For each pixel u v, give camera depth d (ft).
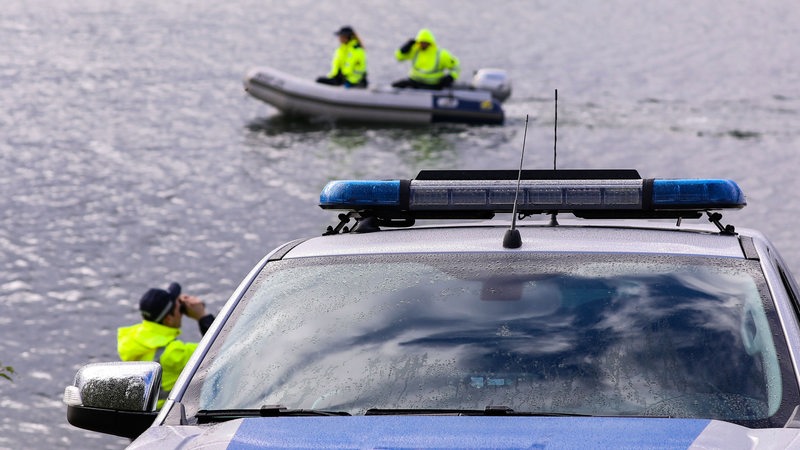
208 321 50.90
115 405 15.87
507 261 17.21
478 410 14.64
